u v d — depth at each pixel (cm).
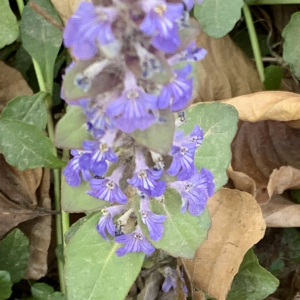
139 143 8
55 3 13
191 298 13
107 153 8
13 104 13
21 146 12
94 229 11
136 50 7
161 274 13
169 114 8
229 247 12
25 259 13
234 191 12
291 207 13
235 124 12
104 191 9
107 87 7
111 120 7
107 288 11
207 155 12
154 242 10
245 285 13
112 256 11
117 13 6
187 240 10
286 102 12
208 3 13
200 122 12
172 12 6
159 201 10
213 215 13
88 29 6
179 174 9
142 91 7
